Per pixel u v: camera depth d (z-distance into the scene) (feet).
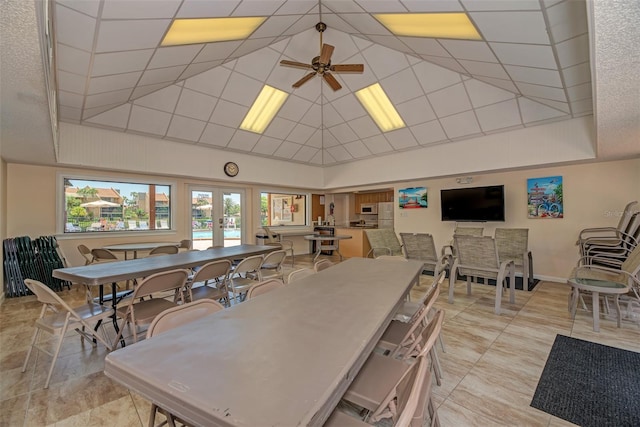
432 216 22.68
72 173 16.90
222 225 24.44
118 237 18.63
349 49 15.20
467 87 15.58
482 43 10.37
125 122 16.55
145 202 19.97
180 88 15.93
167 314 4.83
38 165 15.80
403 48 13.73
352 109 20.13
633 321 10.78
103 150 16.60
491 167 18.04
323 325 4.22
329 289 6.20
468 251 12.86
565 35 8.39
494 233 19.43
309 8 11.94
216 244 24.00
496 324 10.66
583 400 6.34
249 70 16.21
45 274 15.14
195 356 3.33
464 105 16.65
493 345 8.96
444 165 20.22
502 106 15.84
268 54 15.49
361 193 33.09
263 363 3.15
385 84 17.11
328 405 2.72
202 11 8.91
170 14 8.48
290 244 24.25
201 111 17.81
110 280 7.91
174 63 12.47
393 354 5.96
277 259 12.87
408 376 3.82
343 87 18.43
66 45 8.40
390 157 23.48
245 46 13.66
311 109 20.79
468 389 6.76
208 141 20.40
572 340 9.25
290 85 18.11
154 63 11.67
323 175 29.12
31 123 8.54
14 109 7.39
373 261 9.96
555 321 10.92
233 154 22.63
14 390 6.64
